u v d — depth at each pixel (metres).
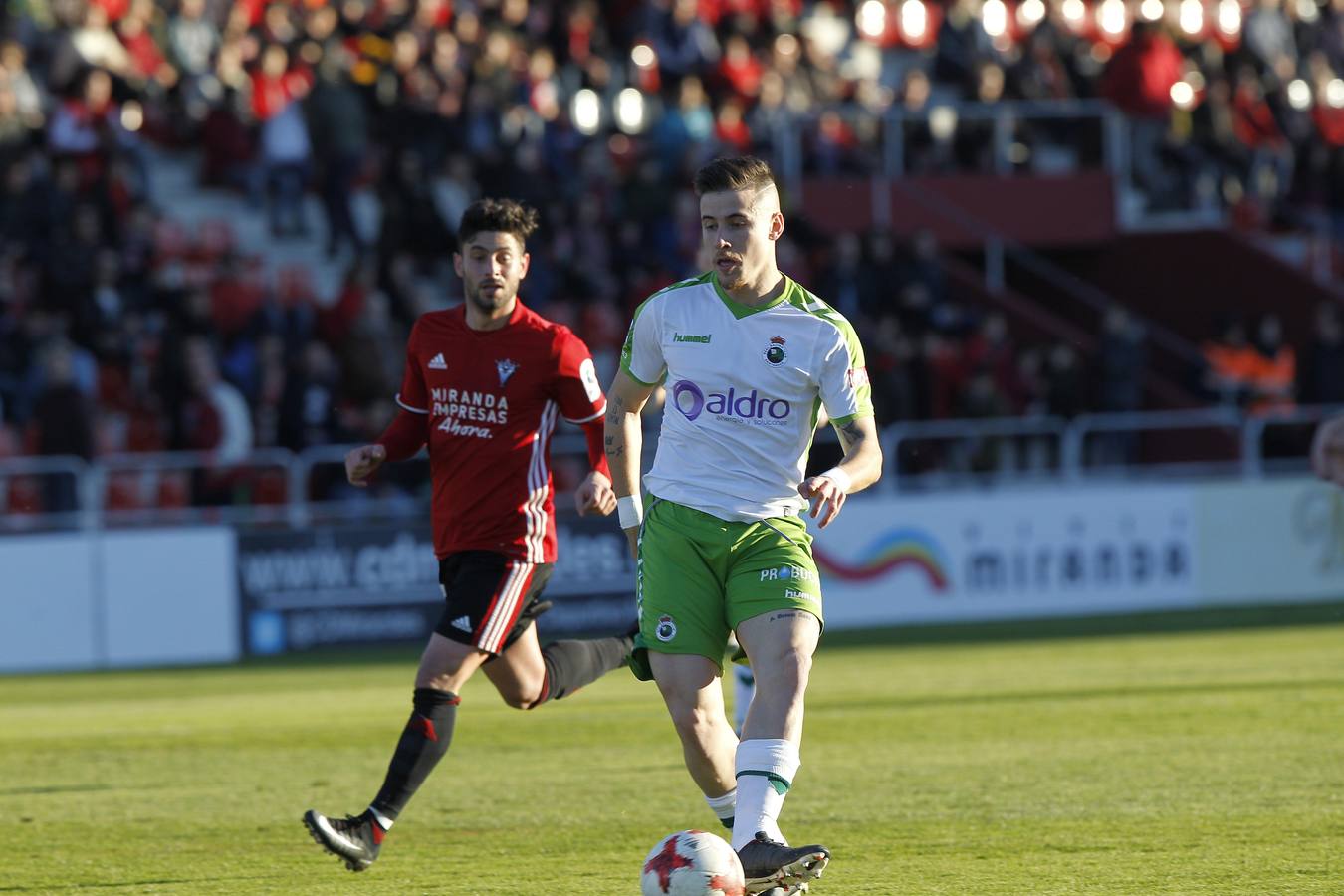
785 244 73.19
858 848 21.41
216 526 57.50
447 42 75.94
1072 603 64.06
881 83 98.69
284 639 57.72
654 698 40.00
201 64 78.88
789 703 17.39
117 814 25.16
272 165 72.88
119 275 64.69
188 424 59.84
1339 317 84.19
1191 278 86.62
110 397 61.50
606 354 67.25
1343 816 22.72
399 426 23.09
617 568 60.16
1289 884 18.92
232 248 69.00
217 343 63.78
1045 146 89.31
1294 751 28.39
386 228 70.19
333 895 19.55
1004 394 68.56
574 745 31.70
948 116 85.88
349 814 24.88
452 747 31.81
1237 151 88.44
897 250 73.31
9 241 64.25
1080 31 99.94
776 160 82.44
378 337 61.72
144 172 70.50
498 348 22.39
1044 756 28.59
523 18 83.44
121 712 39.78
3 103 66.06
